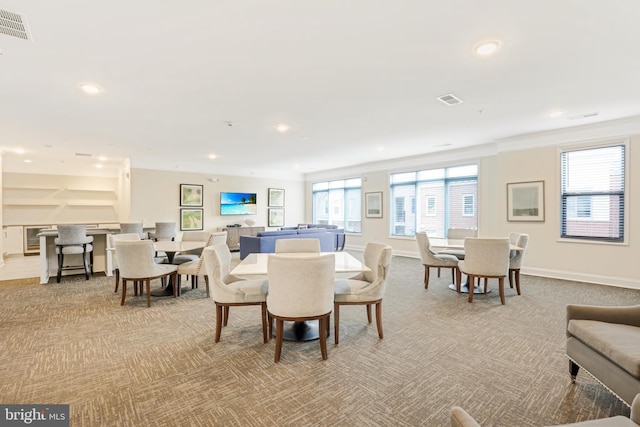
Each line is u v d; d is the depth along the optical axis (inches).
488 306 151.0
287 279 93.6
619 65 110.2
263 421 69.6
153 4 75.3
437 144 246.4
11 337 115.4
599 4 76.9
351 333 118.9
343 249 362.0
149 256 152.2
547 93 136.9
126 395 79.4
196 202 345.7
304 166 370.9
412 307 149.9
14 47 93.9
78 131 195.3
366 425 68.3
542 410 72.9
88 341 112.0
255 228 369.1
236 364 95.2
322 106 152.1
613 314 80.4
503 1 75.7
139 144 238.8
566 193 205.3
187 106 149.9
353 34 89.9
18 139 216.2
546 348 105.3
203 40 92.2
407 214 315.9
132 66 107.9
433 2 75.9
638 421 46.2
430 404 75.6
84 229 205.5
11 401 77.0
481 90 133.0
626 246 182.9
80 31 86.2
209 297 169.6
